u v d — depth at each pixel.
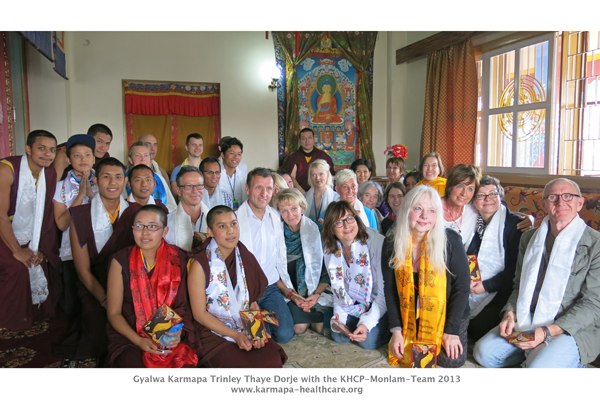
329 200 3.38
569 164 4.54
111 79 5.82
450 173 2.61
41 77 5.36
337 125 6.75
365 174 4.54
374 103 6.92
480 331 2.55
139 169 2.81
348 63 6.75
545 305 2.07
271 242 2.76
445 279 2.21
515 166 5.11
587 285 2.04
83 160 2.90
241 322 2.14
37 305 3.09
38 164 2.87
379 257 2.48
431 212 2.16
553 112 4.61
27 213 2.91
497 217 2.54
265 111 6.43
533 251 2.15
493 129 5.45
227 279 2.12
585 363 2.04
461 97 5.59
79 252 2.43
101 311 2.40
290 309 2.73
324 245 2.61
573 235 2.06
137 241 1.99
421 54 6.20
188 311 2.08
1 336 2.73
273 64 6.40
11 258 2.80
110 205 2.53
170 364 1.95
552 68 4.58
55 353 2.47
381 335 2.49
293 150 6.47
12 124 4.22
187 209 2.68
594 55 4.24
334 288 2.58
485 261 2.53
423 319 2.21
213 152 6.32
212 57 6.18
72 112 5.71
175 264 2.07
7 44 4.12
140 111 5.96
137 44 5.89
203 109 6.24
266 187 2.66
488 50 5.40
